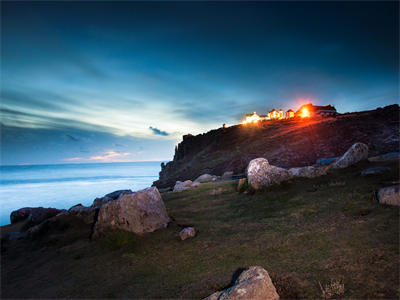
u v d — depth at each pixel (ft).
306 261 22.24
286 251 25.32
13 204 201.67
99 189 299.58
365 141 173.99
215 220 44.01
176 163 421.59
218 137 378.94
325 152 179.42
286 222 34.86
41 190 297.12
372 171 51.29
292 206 42.60
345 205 36.17
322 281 18.49
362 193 40.09
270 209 44.06
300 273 20.29
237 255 27.04
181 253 31.32
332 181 53.47
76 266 33.63
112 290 24.67
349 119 241.76
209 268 25.27
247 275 18.78
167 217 46.52
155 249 34.50
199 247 32.12
